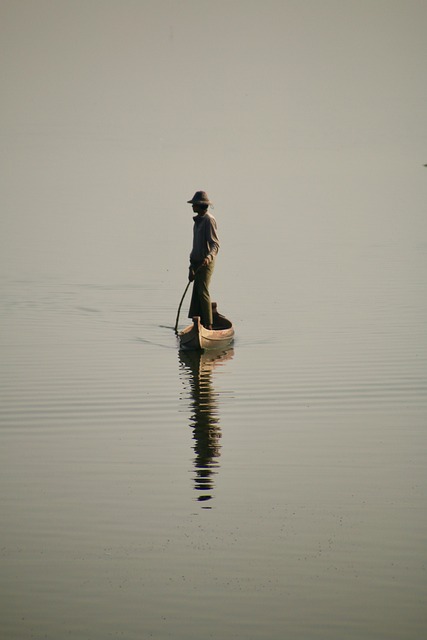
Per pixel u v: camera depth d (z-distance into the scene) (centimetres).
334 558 3200
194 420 4641
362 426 4525
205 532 3403
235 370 5572
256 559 3203
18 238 11275
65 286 8319
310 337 6400
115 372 5528
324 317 7044
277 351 6025
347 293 7950
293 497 3700
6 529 3431
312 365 5638
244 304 7575
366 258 9719
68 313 7262
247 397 5009
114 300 7756
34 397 5019
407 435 4391
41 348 6141
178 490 3778
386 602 2930
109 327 6800
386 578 3066
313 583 3044
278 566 3155
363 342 6222
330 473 3944
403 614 2864
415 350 5966
